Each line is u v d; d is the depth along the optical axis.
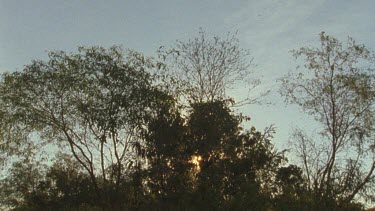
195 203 31.19
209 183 32.09
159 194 32.19
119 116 31.83
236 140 33.16
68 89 32.31
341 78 36.09
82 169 35.97
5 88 32.25
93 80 32.75
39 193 34.72
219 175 32.44
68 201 33.66
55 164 36.03
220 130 32.97
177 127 32.66
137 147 32.12
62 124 32.75
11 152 33.31
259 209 30.88
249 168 32.91
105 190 32.91
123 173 32.97
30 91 32.44
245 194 31.33
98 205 33.19
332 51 36.69
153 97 32.41
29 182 37.59
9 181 37.75
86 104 31.73
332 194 33.62
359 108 36.12
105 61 32.72
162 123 32.53
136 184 31.97
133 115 31.75
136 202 32.81
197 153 32.66
